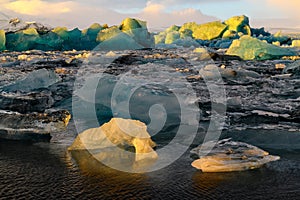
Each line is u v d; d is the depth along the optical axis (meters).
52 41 21.28
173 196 2.50
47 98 5.79
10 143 3.79
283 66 11.61
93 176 2.86
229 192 2.56
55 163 3.16
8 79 8.52
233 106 5.75
